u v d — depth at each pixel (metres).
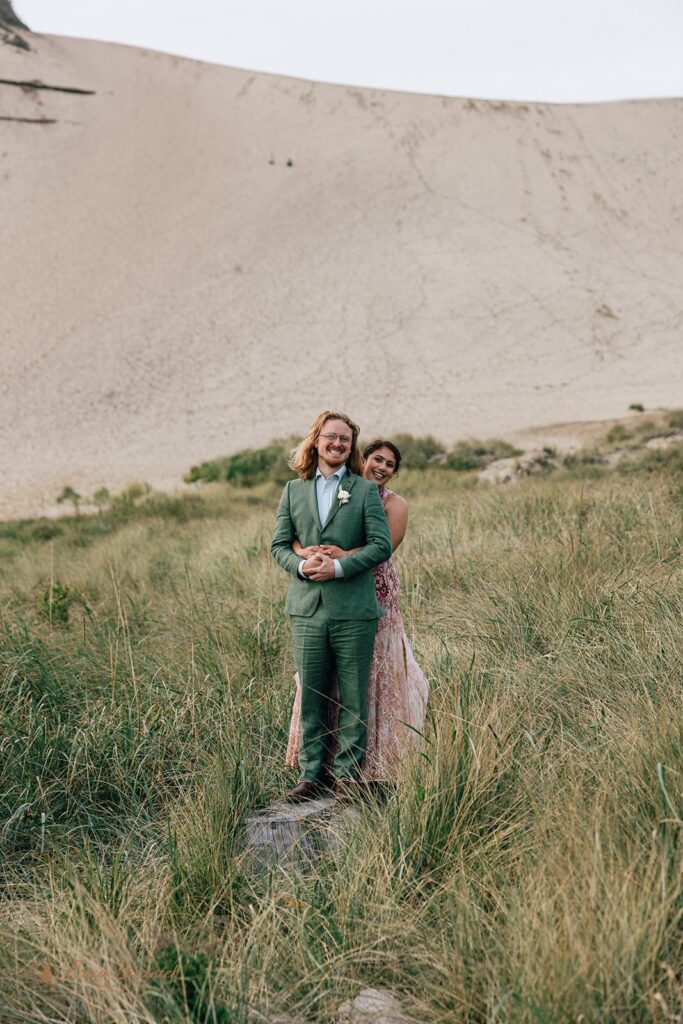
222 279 56.88
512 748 3.48
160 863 3.41
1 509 27.14
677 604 4.68
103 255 59.34
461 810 3.20
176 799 3.93
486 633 5.03
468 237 64.88
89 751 4.28
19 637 5.71
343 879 3.01
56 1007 2.67
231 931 2.94
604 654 4.29
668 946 2.39
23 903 3.29
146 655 5.94
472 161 79.50
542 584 5.58
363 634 3.68
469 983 2.49
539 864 2.76
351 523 3.71
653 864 2.57
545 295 56.34
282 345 48.81
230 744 4.09
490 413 38.50
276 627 5.97
